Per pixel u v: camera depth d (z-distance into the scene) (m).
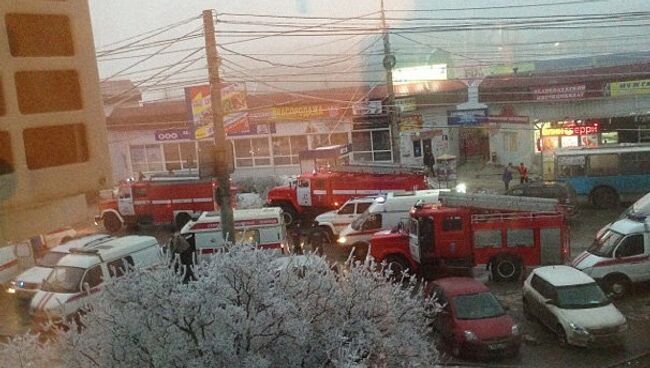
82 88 3.57
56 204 3.56
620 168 24.50
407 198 20.06
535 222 16.75
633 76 31.64
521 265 16.92
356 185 24.11
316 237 20.81
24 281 16.86
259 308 8.55
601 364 11.95
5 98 3.20
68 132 3.52
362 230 20.00
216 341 7.76
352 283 9.19
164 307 8.20
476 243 17.00
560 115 33.41
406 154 35.09
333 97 36.56
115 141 38.56
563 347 12.78
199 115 26.02
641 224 15.23
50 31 3.45
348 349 7.90
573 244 20.05
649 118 29.97
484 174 34.09
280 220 19.16
